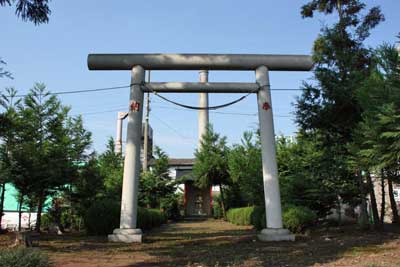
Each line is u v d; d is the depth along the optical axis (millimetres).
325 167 16609
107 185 22250
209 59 14266
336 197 17125
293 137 23219
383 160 11266
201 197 41438
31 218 23062
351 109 15086
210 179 32219
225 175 31781
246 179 23891
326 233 14680
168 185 32188
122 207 13570
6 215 22641
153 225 22641
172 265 8664
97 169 19844
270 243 12422
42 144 16406
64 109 17359
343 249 10336
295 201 17562
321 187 16922
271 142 13945
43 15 8773
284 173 21578
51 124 16969
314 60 15773
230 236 15688
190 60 14203
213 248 11625
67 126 18172
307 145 19641
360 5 16625
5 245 11938
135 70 14203
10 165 15477
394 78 11000
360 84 13977
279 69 14656
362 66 15664
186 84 14328
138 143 13836
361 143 12477
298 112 16031
